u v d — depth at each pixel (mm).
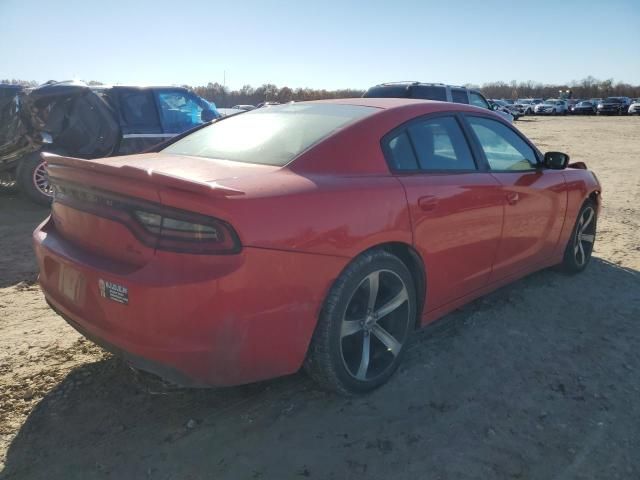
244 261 2174
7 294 4266
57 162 2590
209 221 2145
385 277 2816
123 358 2375
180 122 8750
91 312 2389
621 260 5324
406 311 2969
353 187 2621
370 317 2783
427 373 3066
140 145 8305
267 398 2816
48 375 2982
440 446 2449
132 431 2527
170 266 2180
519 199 3676
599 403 2816
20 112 7574
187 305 2139
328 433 2535
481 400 2812
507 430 2572
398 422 2623
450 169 3260
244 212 2191
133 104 8297
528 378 3039
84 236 2535
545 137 23250
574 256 4676
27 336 3475
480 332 3596
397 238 2764
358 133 2871
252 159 2814
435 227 2994
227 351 2238
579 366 3188
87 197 2508
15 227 6641
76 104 7746
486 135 3682
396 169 2922
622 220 7230
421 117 3225
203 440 2471
